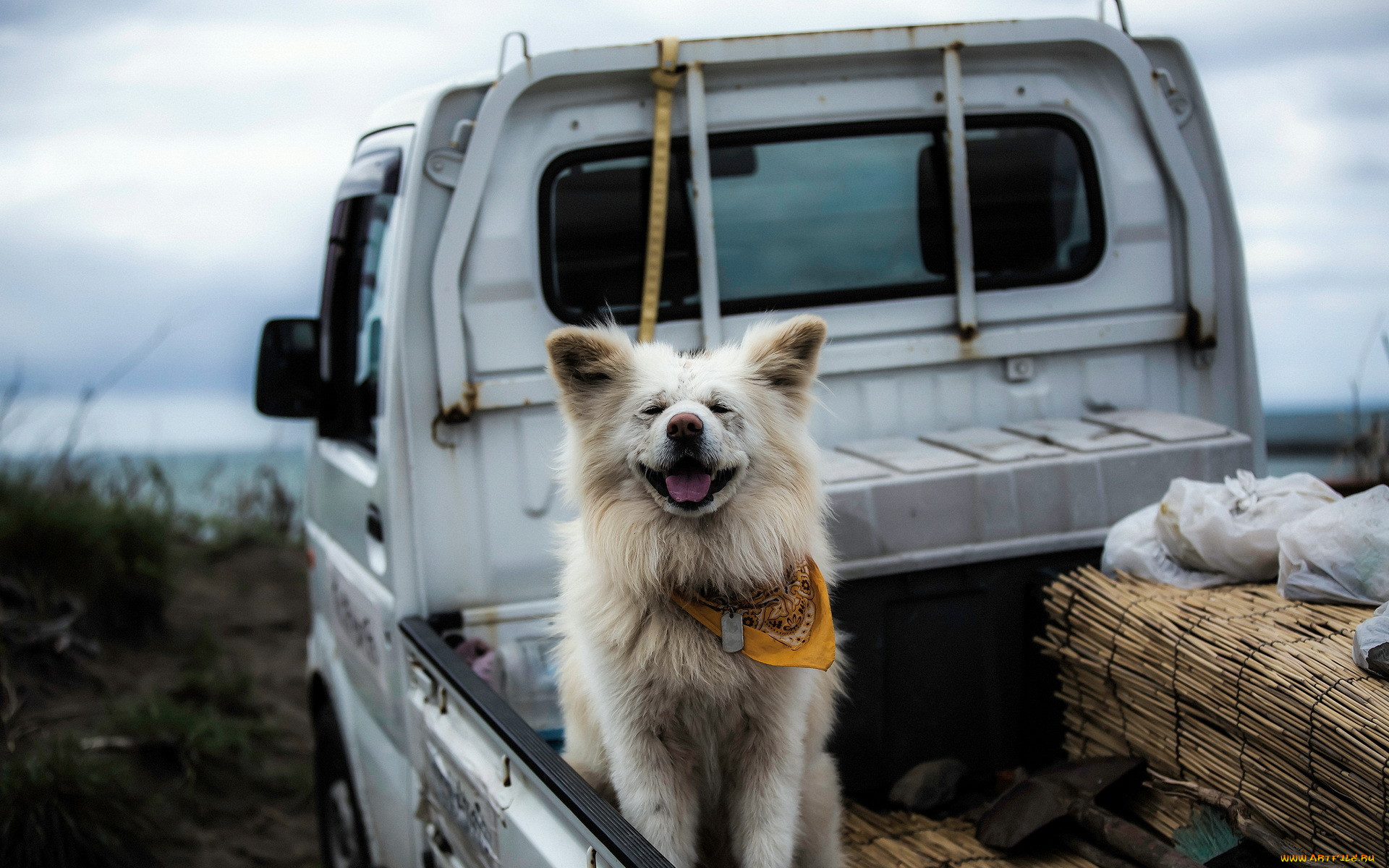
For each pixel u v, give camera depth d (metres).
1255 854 2.02
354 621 3.55
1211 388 3.36
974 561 2.80
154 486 9.38
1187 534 2.48
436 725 2.64
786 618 2.26
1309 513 2.38
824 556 2.50
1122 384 3.30
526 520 2.97
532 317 2.94
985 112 3.15
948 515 2.78
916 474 2.77
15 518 6.94
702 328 3.06
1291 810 1.97
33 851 4.37
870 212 3.16
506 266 2.91
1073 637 2.56
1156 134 3.21
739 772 2.41
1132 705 2.40
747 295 3.12
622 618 2.29
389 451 2.91
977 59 3.13
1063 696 2.66
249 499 10.54
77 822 4.56
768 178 3.10
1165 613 2.30
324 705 4.43
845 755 2.81
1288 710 1.93
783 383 2.49
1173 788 2.21
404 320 2.88
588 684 2.42
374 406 3.26
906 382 3.20
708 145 3.03
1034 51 3.17
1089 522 2.87
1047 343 3.21
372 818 3.51
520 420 2.96
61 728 5.64
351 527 3.60
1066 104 3.20
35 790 4.55
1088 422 3.17
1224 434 2.97
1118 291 3.27
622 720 2.31
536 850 2.02
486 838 2.34
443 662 2.50
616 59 2.89
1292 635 2.11
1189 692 2.18
